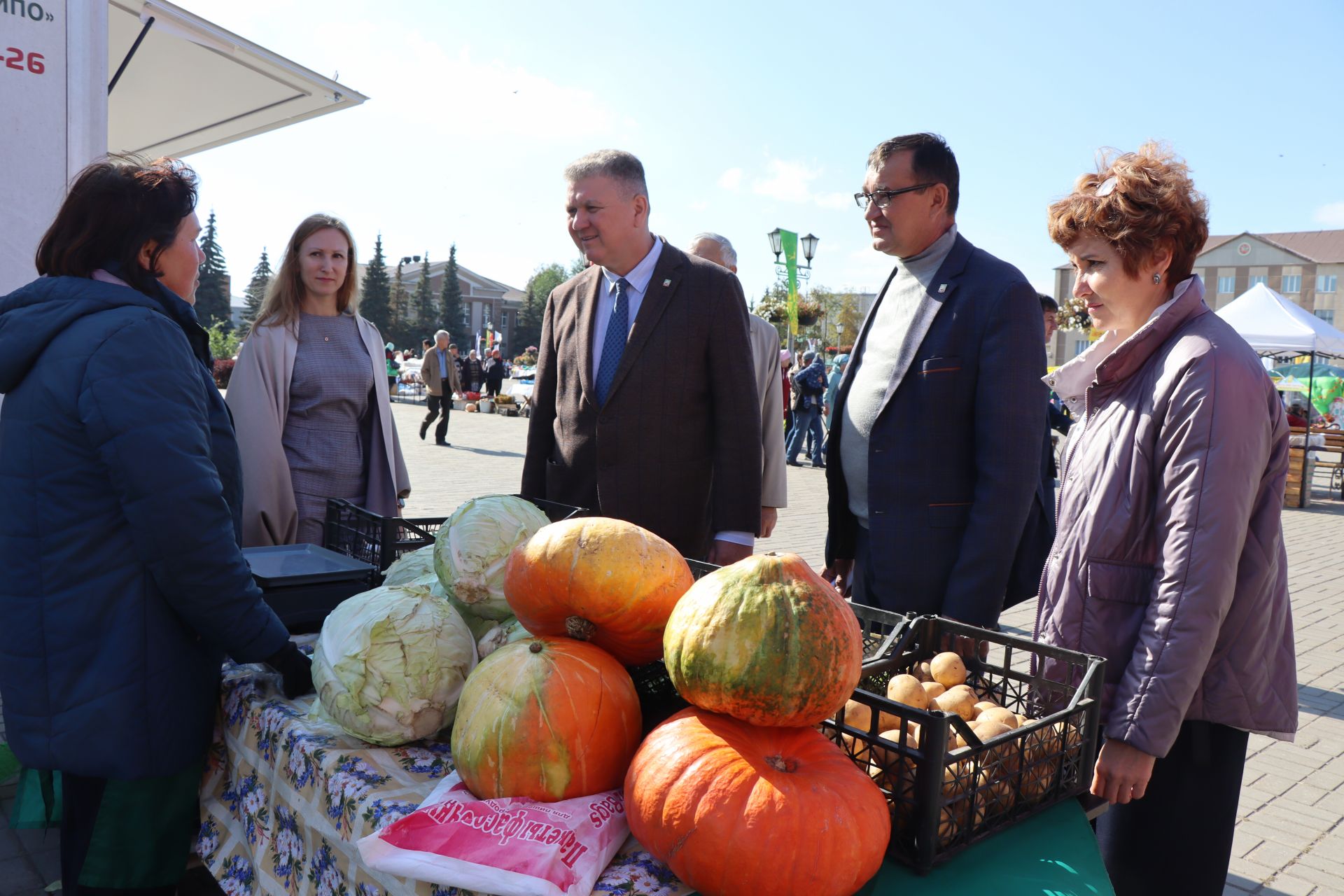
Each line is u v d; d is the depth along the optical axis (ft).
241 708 6.05
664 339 9.36
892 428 8.36
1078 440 6.50
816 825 3.61
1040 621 6.55
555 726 4.17
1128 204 6.02
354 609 5.24
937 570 8.18
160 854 6.11
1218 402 5.48
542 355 10.62
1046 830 4.59
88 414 5.43
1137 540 5.90
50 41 9.34
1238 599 5.81
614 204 9.02
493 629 5.90
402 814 4.26
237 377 10.21
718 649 3.90
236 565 5.77
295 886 5.06
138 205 6.08
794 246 61.72
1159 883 6.17
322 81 16.55
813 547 27.68
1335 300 282.77
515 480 37.50
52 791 7.18
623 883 3.89
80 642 5.63
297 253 10.52
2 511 5.72
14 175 9.23
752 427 9.61
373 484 11.03
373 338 11.23
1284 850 11.10
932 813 4.08
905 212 8.27
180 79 16.43
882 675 5.39
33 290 5.90
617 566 4.54
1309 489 44.04
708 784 3.73
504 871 3.71
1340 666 18.11
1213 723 5.93
